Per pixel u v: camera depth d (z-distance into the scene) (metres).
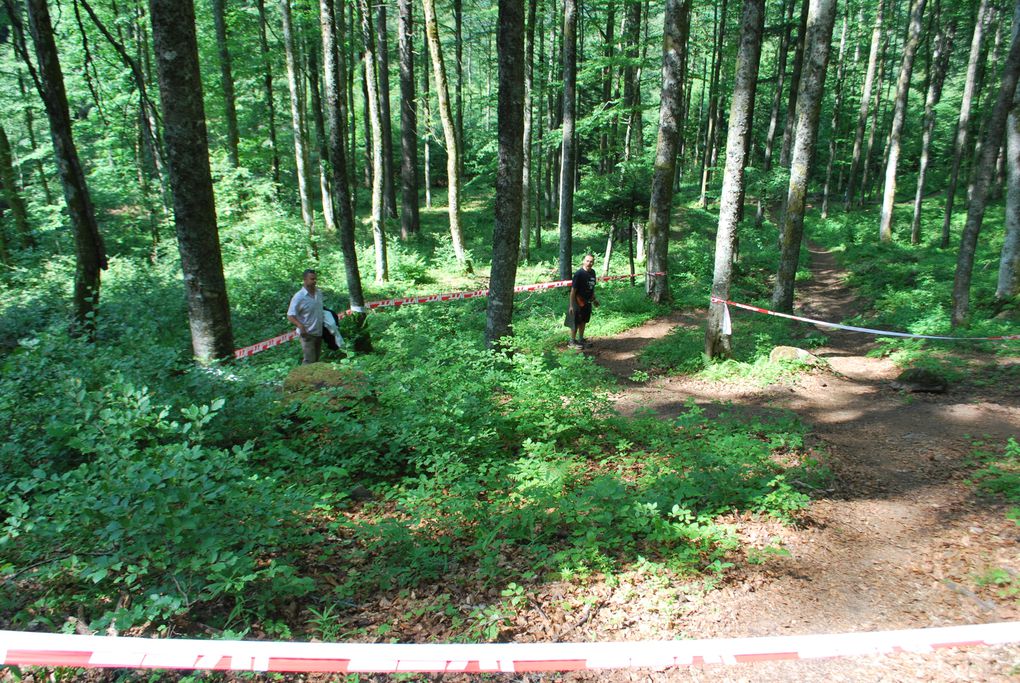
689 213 32.81
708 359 11.07
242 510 3.70
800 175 14.41
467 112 41.91
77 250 8.78
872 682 3.11
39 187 21.33
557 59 25.73
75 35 18.09
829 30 13.36
